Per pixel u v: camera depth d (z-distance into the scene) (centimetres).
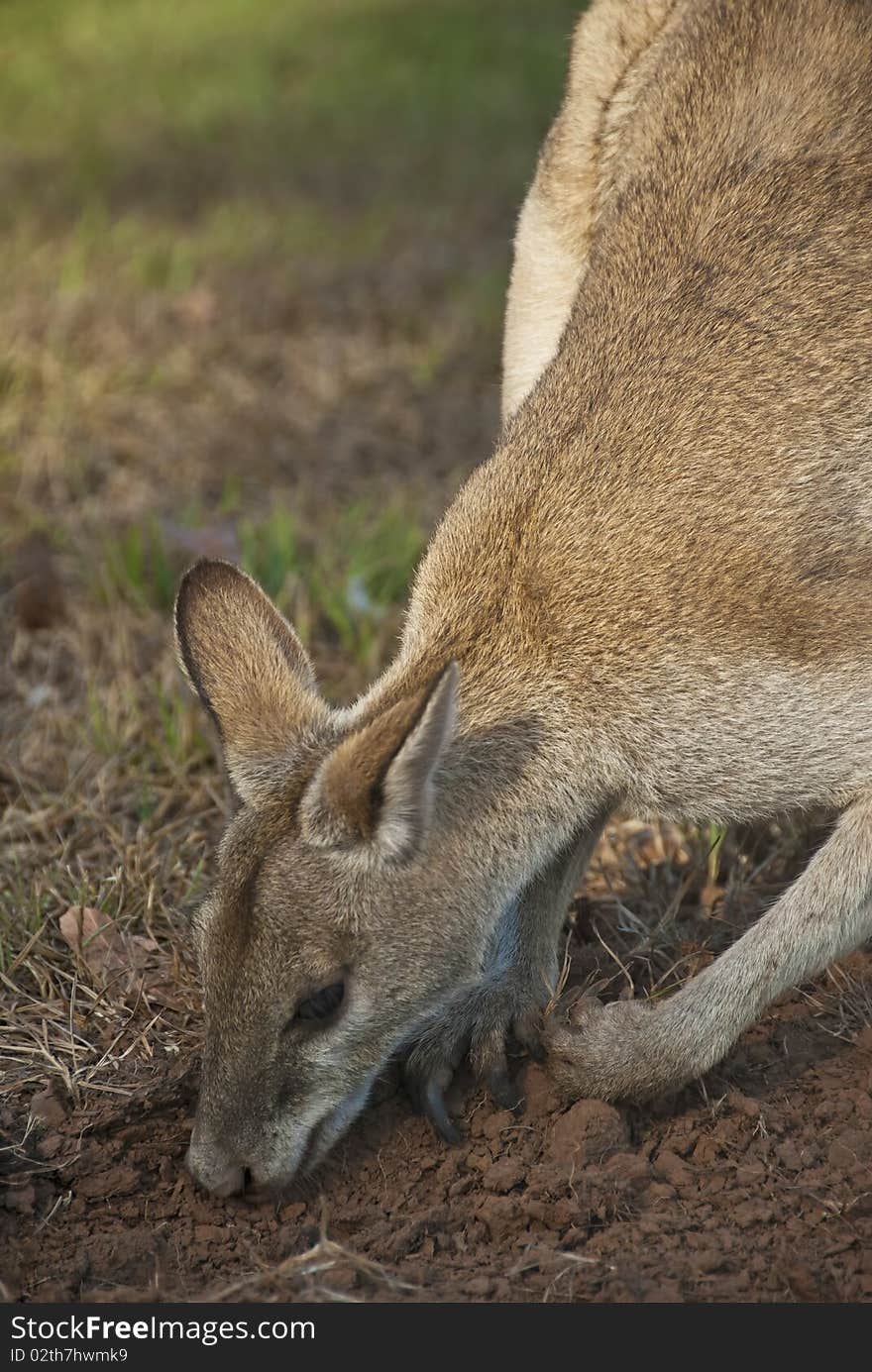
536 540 741
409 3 3127
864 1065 746
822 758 725
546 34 2800
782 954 723
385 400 1510
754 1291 639
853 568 715
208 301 1678
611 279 799
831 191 766
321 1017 684
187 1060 752
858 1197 676
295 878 667
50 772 988
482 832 707
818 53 799
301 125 2414
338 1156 727
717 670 716
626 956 820
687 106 834
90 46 2928
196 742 998
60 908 862
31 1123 724
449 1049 747
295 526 1235
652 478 732
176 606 735
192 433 1426
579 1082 720
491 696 725
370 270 1834
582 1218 673
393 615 1127
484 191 2114
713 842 898
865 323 743
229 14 3125
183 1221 700
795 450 723
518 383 959
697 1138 712
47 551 1198
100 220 1939
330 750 690
